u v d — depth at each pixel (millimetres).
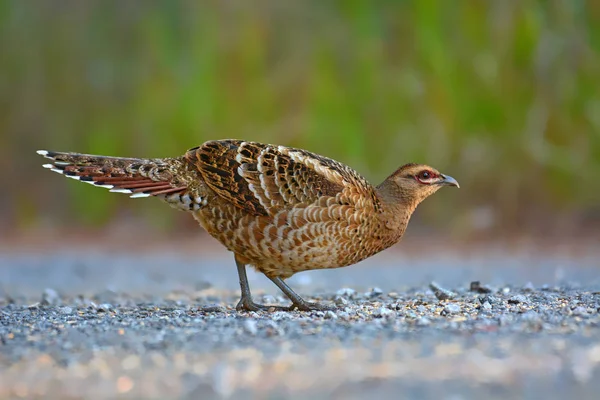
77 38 39344
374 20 36250
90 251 32438
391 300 17516
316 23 37000
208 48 36438
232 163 16188
